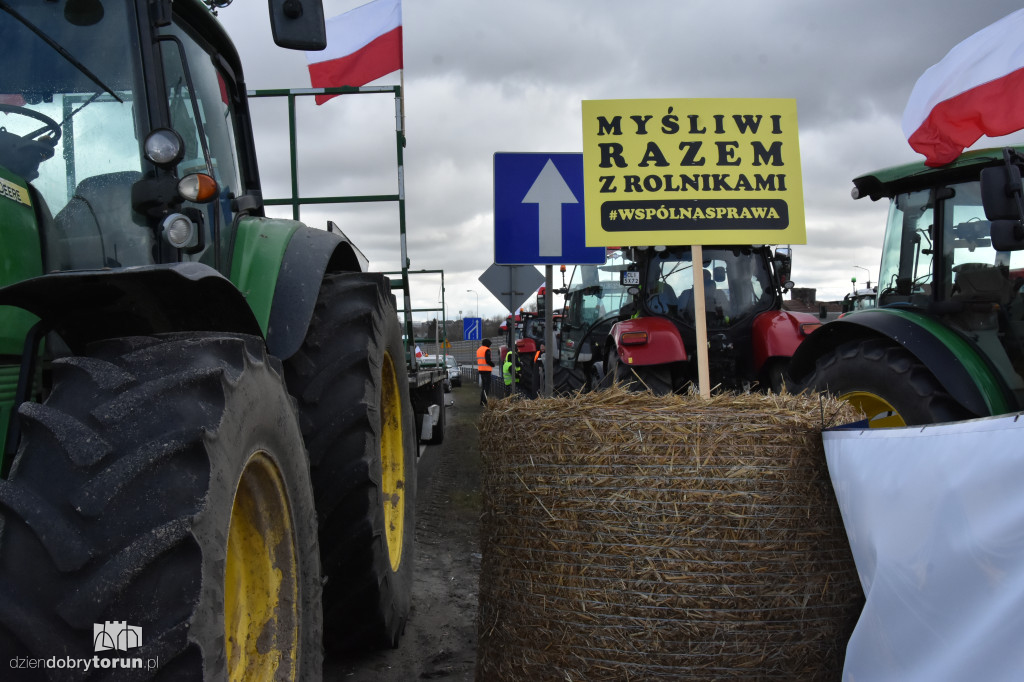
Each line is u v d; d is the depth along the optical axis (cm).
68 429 173
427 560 525
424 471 880
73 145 252
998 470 177
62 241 245
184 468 175
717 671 253
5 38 255
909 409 415
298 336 297
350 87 741
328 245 331
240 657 219
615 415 265
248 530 223
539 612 270
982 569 182
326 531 323
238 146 358
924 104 436
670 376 693
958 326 426
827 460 258
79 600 158
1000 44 407
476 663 319
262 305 297
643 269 769
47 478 169
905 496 211
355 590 336
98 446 171
